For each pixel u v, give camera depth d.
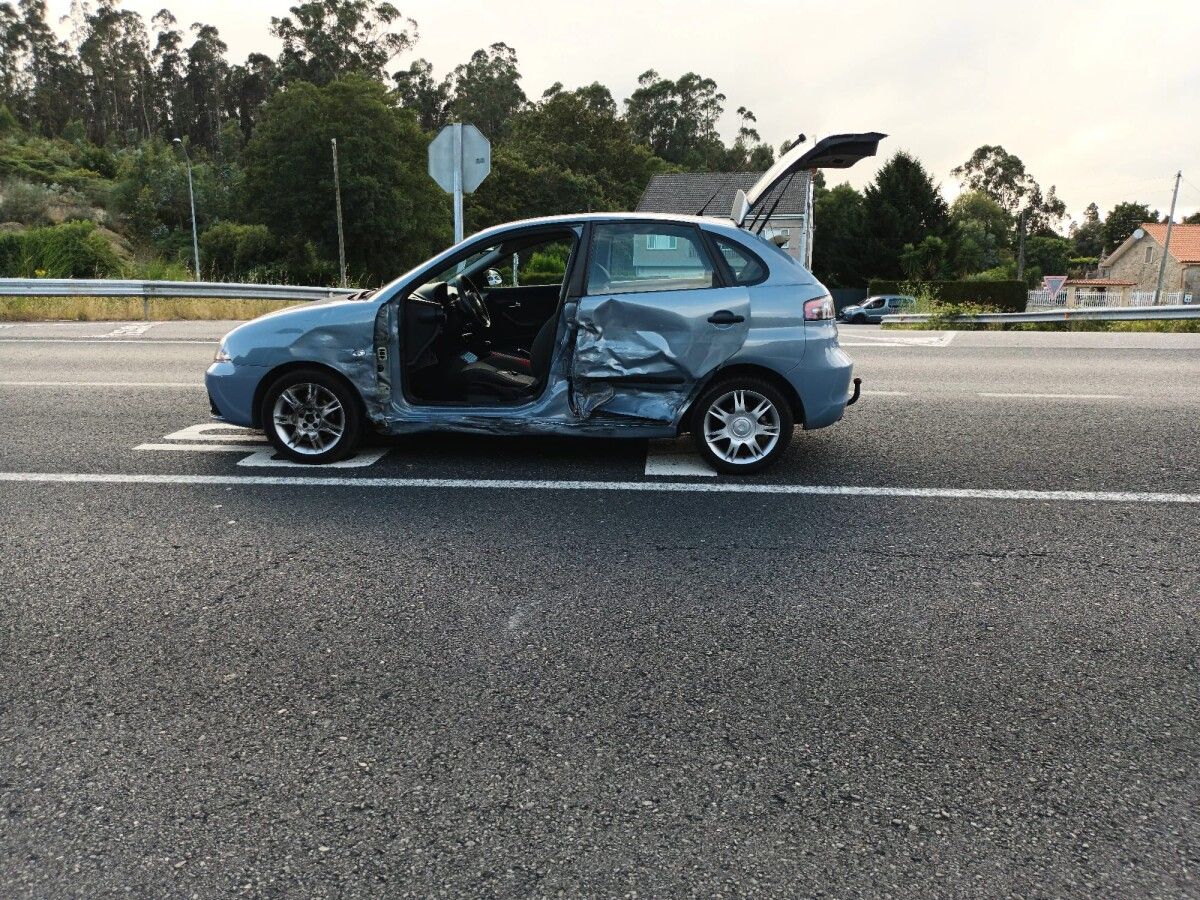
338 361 5.43
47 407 7.39
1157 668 3.02
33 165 94.12
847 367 5.33
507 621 3.36
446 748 2.54
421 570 3.87
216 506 4.77
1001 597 3.60
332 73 109.62
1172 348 12.09
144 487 5.13
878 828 2.21
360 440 5.77
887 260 60.81
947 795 2.34
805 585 3.72
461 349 6.04
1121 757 2.51
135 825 2.21
